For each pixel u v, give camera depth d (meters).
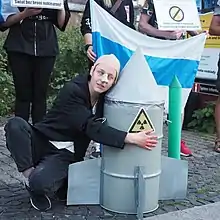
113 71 3.61
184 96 4.53
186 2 4.65
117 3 4.89
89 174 3.87
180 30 4.69
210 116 7.30
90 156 5.10
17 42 4.93
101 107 3.79
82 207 3.87
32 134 3.79
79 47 8.98
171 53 4.45
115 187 3.70
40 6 4.58
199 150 6.09
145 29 5.09
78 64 9.02
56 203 3.93
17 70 5.02
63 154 3.84
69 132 3.80
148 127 3.60
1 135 6.57
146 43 4.42
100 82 3.62
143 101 3.55
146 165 3.65
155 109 3.60
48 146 3.85
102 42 4.32
